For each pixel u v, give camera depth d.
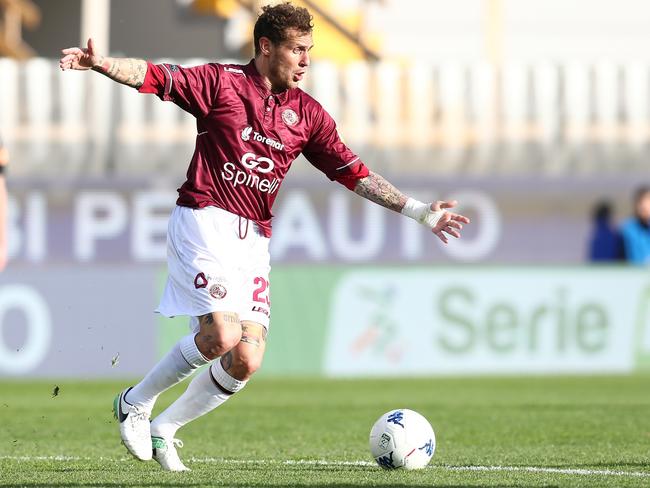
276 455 23.61
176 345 19.12
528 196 60.81
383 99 61.12
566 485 18.02
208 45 78.50
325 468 20.66
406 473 19.44
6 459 22.64
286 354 50.12
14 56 79.81
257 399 39.44
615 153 61.91
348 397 40.09
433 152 61.47
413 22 74.56
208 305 18.64
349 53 70.56
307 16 18.88
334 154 19.95
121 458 22.88
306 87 60.62
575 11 76.38
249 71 19.19
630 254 53.22
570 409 35.06
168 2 78.69
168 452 19.86
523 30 76.19
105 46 65.56
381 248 59.00
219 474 19.23
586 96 61.84
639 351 51.25
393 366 50.09
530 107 61.81
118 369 49.31
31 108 59.91
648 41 76.81
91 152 59.97
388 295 50.19
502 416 32.94
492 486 17.75
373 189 20.31
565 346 50.88
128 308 49.50
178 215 19.16
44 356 49.19
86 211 58.09
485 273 50.53
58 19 88.06
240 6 70.25
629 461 22.11
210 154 19.03
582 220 61.34
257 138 18.97
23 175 58.62
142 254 58.34
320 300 50.12
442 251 59.72
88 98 60.03
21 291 49.06
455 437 27.47
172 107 60.22
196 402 19.73
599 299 51.06
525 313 50.66
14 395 41.50
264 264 19.47
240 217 19.08
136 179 58.44
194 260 18.78
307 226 58.59
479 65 61.62
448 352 50.34
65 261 57.94
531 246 60.75
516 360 50.62
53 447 25.47
